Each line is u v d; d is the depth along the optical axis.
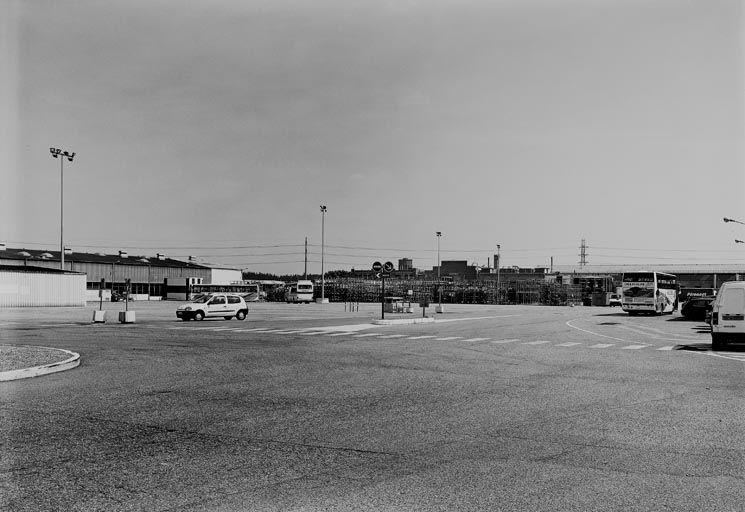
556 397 11.17
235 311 40.47
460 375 14.09
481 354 19.00
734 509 5.47
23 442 7.75
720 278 114.94
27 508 5.46
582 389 12.12
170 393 11.44
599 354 19.28
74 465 6.77
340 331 29.25
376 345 21.84
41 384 12.50
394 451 7.39
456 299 91.62
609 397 11.20
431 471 6.59
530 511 5.41
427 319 38.81
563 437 8.12
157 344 21.72
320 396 11.17
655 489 6.02
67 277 62.59
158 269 107.06
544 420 9.16
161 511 5.41
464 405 10.34
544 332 29.48
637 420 9.19
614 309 68.25
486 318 43.94
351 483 6.18
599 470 6.64
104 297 91.25
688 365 16.38
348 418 9.25
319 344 22.14
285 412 9.69
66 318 40.25
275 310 58.12
